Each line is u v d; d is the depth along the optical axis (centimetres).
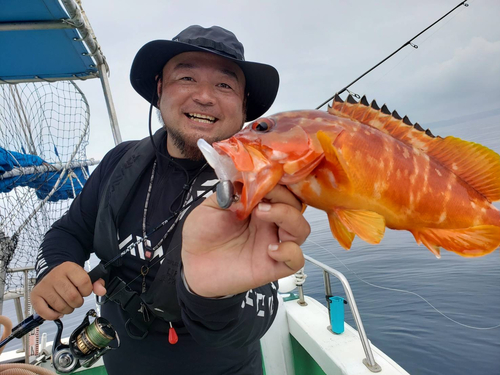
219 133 58
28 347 84
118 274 55
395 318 134
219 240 33
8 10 66
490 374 98
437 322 127
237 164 29
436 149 41
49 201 104
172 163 58
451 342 114
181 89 57
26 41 76
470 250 39
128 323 53
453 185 40
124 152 67
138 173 57
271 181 31
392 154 38
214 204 33
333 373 67
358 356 66
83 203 64
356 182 36
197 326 37
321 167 34
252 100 71
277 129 34
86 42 78
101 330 49
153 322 52
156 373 53
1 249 74
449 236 40
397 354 114
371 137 38
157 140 62
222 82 58
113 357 57
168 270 49
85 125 100
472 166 41
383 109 41
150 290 49
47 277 48
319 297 165
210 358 53
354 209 35
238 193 31
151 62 62
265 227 32
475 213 40
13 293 84
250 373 57
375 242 32
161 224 52
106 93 92
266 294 48
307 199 35
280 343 84
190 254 34
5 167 84
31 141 99
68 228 62
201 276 33
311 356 79
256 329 44
